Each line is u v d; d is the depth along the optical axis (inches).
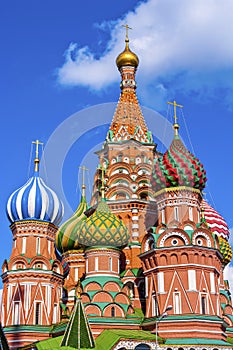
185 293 2162.9
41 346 2074.3
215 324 2138.3
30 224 2551.7
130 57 3218.5
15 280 2427.4
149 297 2265.0
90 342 2038.6
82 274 2755.9
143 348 2063.2
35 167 2677.2
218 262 2330.2
